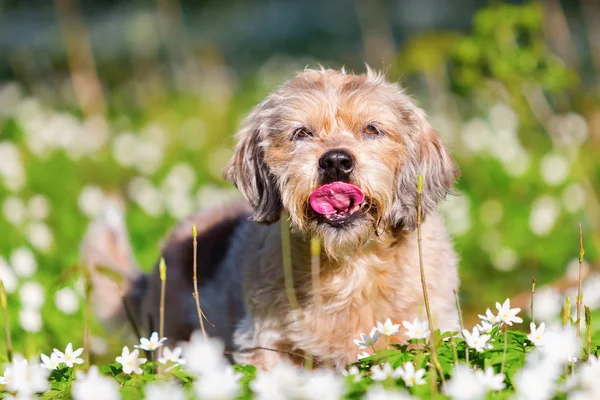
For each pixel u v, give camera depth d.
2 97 18.03
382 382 4.26
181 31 22.31
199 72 20.38
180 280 7.39
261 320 6.12
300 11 25.30
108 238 8.36
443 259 6.21
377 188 5.79
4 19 23.75
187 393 4.20
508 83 12.30
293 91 6.26
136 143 14.10
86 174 13.36
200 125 16.06
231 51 23.80
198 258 7.42
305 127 6.04
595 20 19.44
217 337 6.78
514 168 12.03
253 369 4.71
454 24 22.78
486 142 12.70
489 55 11.79
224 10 25.91
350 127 6.01
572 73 12.55
